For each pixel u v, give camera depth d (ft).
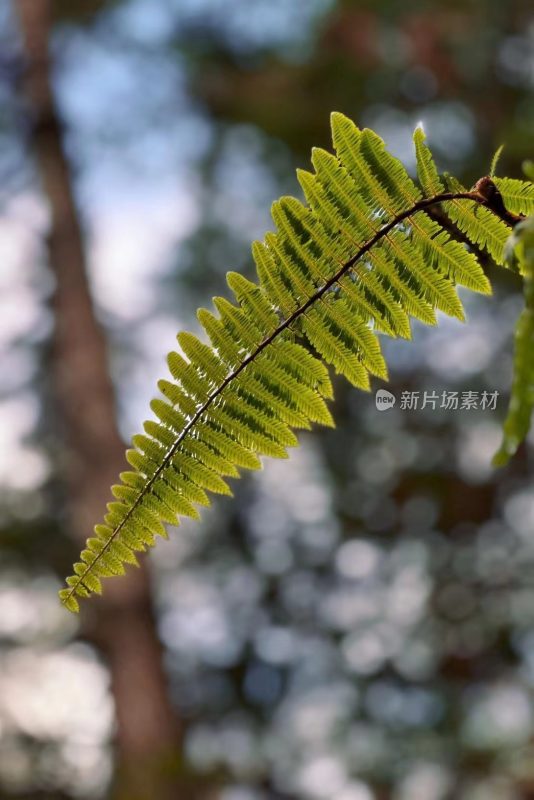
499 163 29.66
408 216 3.83
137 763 25.29
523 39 31.40
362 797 30.04
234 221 35.22
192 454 4.16
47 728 32.55
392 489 36.19
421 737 30.66
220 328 4.10
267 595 38.91
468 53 30.96
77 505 29.37
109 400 29.48
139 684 26.18
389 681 34.73
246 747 31.63
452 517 36.01
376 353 3.99
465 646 34.71
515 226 3.60
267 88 31.50
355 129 3.80
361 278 3.94
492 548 36.01
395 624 36.17
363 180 3.85
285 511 38.60
